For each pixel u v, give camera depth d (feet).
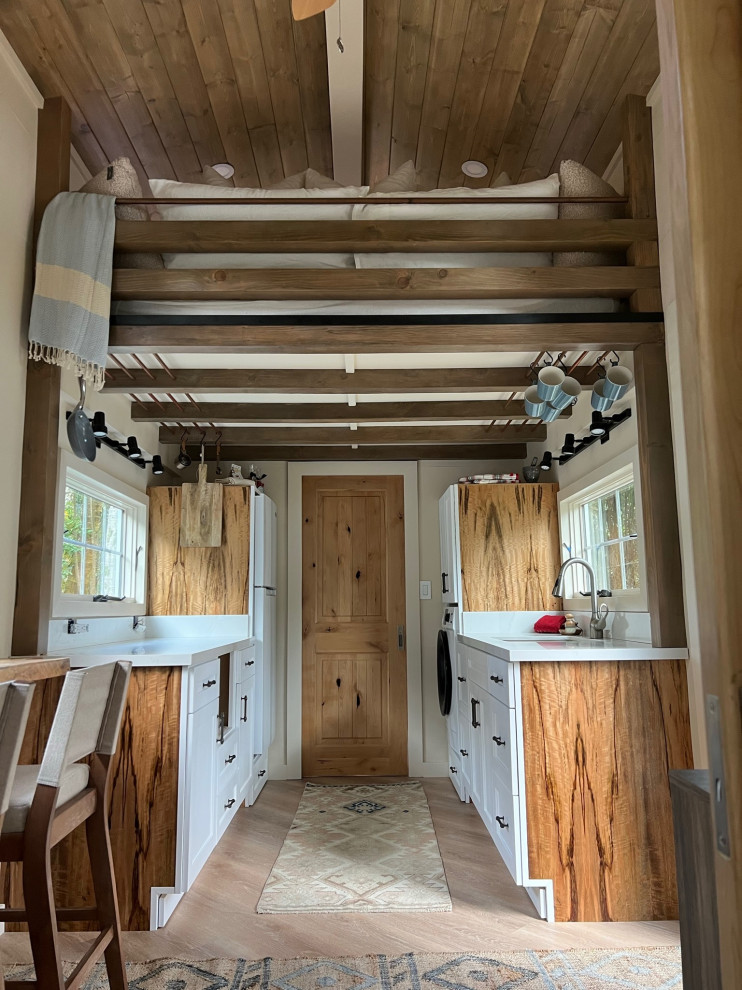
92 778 6.53
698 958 2.61
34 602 8.28
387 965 7.34
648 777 8.64
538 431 15.44
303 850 11.14
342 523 17.61
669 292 8.91
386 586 17.42
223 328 8.94
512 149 10.75
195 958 7.55
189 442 15.53
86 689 5.74
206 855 9.61
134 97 9.41
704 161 2.06
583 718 8.71
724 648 1.90
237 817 13.07
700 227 2.05
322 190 9.51
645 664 8.82
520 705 8.72
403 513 17.62
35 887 5.36
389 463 17.71
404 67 9.18
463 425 15.49
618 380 9.48
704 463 2.01
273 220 9.13
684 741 8.70
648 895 8.44
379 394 12.78
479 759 11.52
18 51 8.45
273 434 15.64
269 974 7.16
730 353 1.99
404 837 11.75
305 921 8.50
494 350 9.28
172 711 8.73
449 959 7.47
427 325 8.98
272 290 8.85
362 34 8.30
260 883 9.73
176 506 14.67
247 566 14.49
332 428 15.65
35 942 5.34
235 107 9.74
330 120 10.04
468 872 10.10
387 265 9.20
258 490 15.34
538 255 9.48
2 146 8.15
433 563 17.39
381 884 9.66
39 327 8.35
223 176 11.27
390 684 17.10
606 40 8.67
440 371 12.08
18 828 5.47
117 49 8.59
